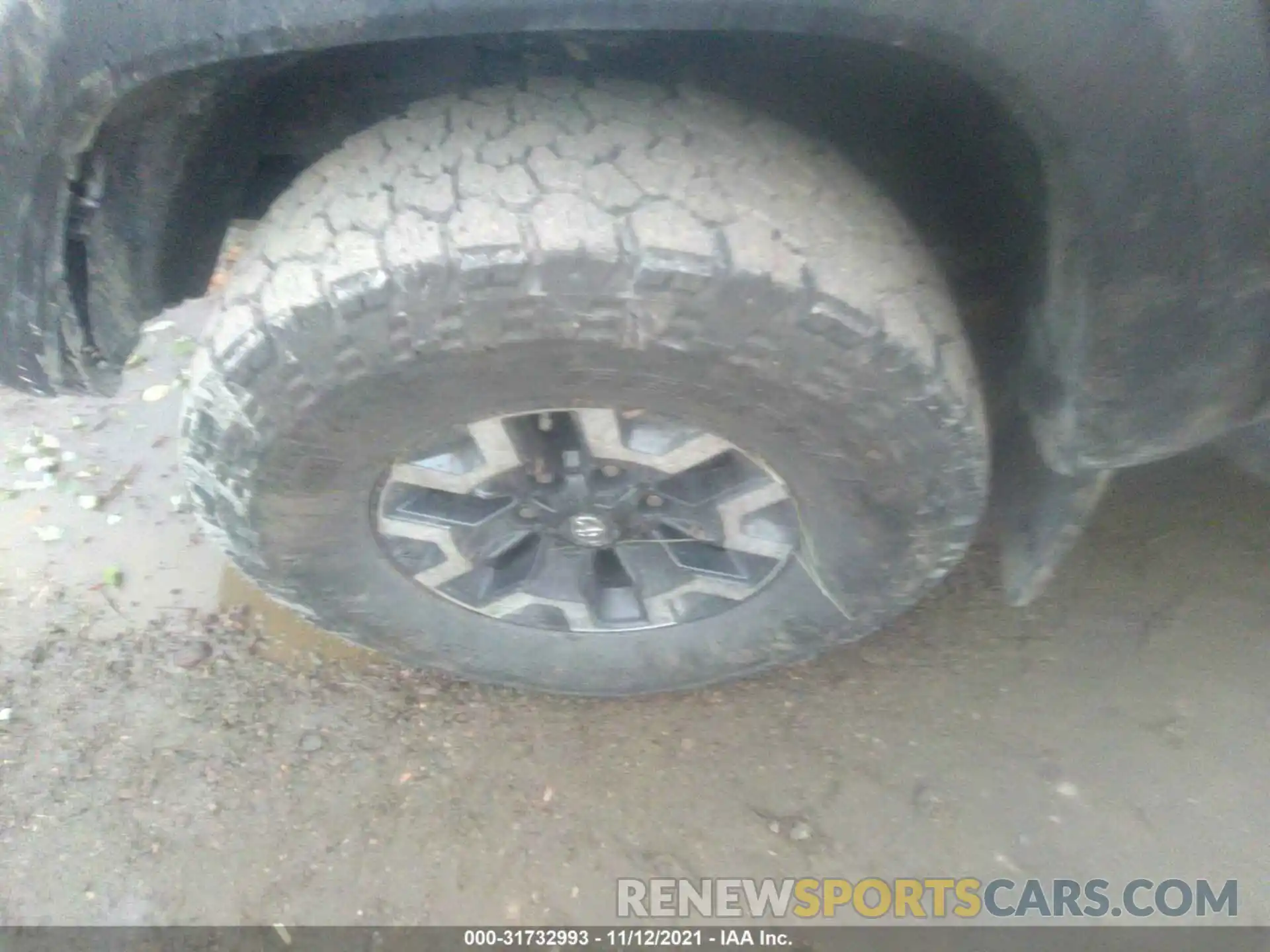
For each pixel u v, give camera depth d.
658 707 2.33
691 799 2.18
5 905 2.07
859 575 1.85
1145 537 2.56
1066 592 2.47
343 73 1.58
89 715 2.36
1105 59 1.16
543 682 2.21
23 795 2.22
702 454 1.70
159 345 3.23
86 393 1.73
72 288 1.50
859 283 1.44
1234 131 1.21
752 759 2.24
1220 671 2.32
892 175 1.71
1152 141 1.22
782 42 1.41
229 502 1.77
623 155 1.43
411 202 1.44
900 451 1.59
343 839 2.14
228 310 1.56
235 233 2.34
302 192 1.57
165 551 2.69
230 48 1.22
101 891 2.09
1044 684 2.33
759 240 1.40
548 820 2.16
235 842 2.15
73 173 1.37
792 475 1.68
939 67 1.40
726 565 1.97
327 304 1.45
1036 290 1.54
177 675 2.43
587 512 1.86
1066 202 1.29
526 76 1.51
